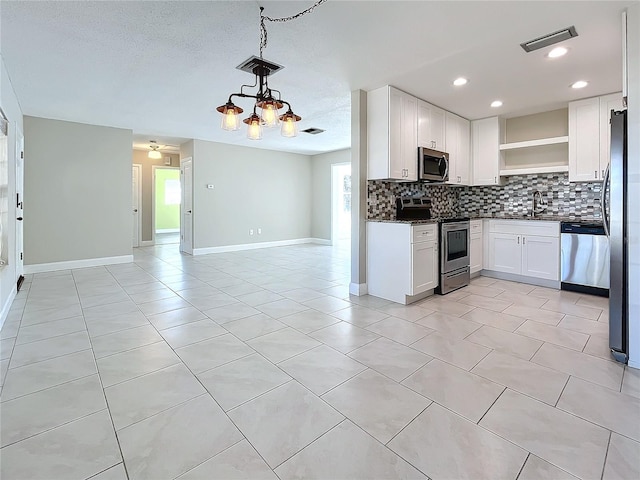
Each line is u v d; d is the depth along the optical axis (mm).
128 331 2715
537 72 3148
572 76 3242
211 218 6984
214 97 4020
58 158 5152
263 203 7820
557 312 3158
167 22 2395
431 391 1841
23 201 4867
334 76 3297
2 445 1419
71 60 3023
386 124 3562
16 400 1749
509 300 3564
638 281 2066
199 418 1610
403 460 1343
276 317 3062
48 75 3357
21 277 4410
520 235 4309
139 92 3857
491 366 2117
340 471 1288
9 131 3449
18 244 4250
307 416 1626
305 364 2158
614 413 1631
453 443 1436
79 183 5348
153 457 1360
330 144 7145
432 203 4855
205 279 4605
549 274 4062
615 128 2189
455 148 4480
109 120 5168
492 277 4641
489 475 1265
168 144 7324
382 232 3645
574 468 1292
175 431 1518
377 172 3670
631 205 2092
